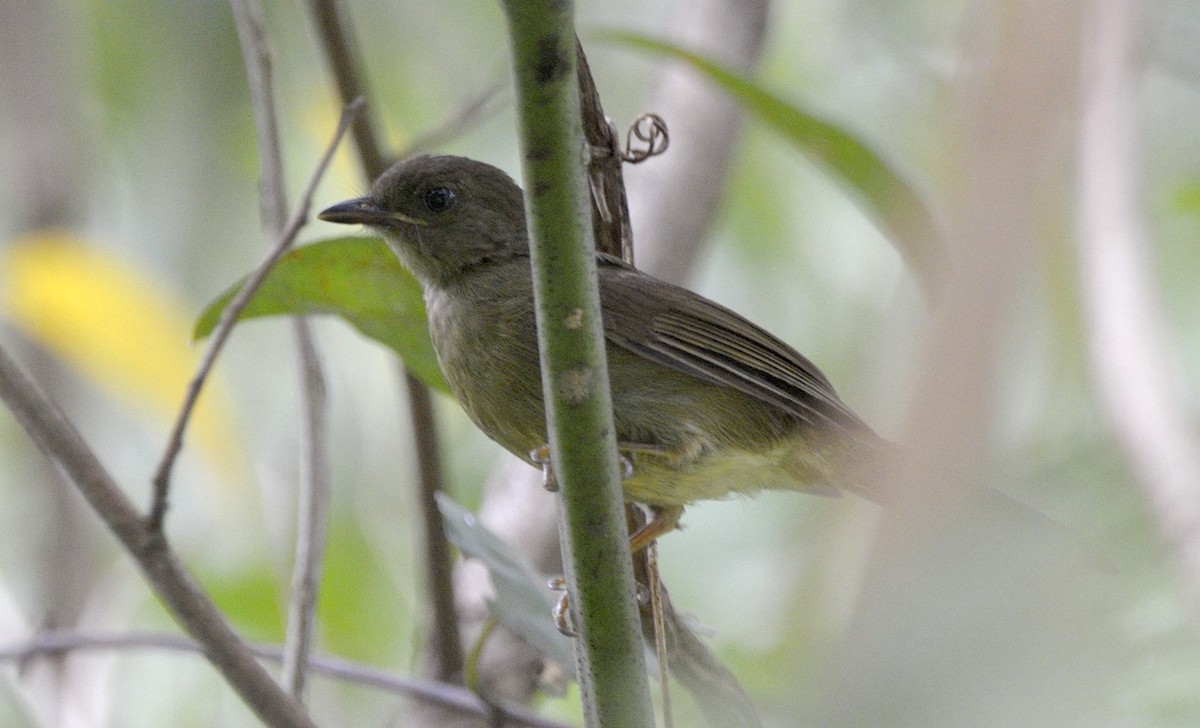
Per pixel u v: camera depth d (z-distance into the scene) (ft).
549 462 26.21
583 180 17.58
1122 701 14.82
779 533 41.81
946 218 13.20
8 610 35.96
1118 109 26.27
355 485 41.96
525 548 35.29
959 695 10.86
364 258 28.37
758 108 29.68
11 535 39.96
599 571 18.72
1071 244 26.58
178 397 38.01
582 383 18.12
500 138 46.88
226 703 37.76
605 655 18.90
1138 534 21.17
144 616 38.81
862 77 46.16
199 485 42.78
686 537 42.78
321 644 38.45
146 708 37.17
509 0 16.46
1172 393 23.75
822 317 45.73
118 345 37.76
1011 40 12.89
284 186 28.68
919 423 11.06
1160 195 41.42
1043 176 12.57
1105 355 24.84
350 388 42.93
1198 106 43.78
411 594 40.60
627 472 27.22
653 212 38.96
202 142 46.03
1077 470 23.86
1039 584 11.63
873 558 11.06
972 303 11.39
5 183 42.52
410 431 31.83
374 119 31.96
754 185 47.26
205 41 46.03
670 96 40.57
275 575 38.50
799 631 18.16
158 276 43.39
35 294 37.45
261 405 44.47
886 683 10.86
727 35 41.06
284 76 45.65
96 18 45.62
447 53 47.50
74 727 33.45
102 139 45.09
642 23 49.70
